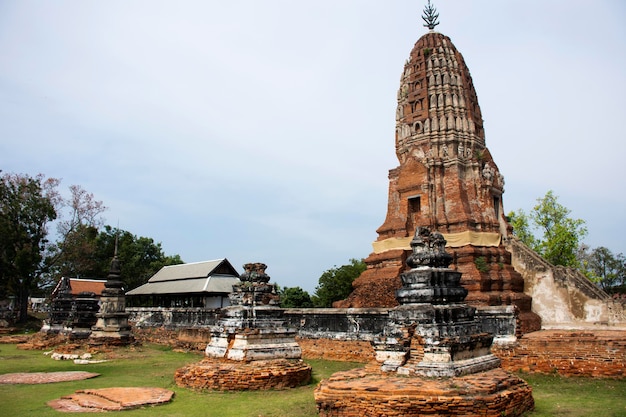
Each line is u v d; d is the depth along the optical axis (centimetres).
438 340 1261
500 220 3225
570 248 4597
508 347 2023
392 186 3362
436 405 1069
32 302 8388
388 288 2870
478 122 3438
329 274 4625
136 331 3812
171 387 1673
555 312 2758
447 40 3522
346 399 1148
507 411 1129
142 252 7588
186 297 4819
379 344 1380
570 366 1888
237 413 1280
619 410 1282
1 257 5184
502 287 2797
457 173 3092
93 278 6856
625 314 2525
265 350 1733
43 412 1293
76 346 2898
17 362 2492
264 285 1855
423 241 1452
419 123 3331
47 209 5481
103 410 1318
